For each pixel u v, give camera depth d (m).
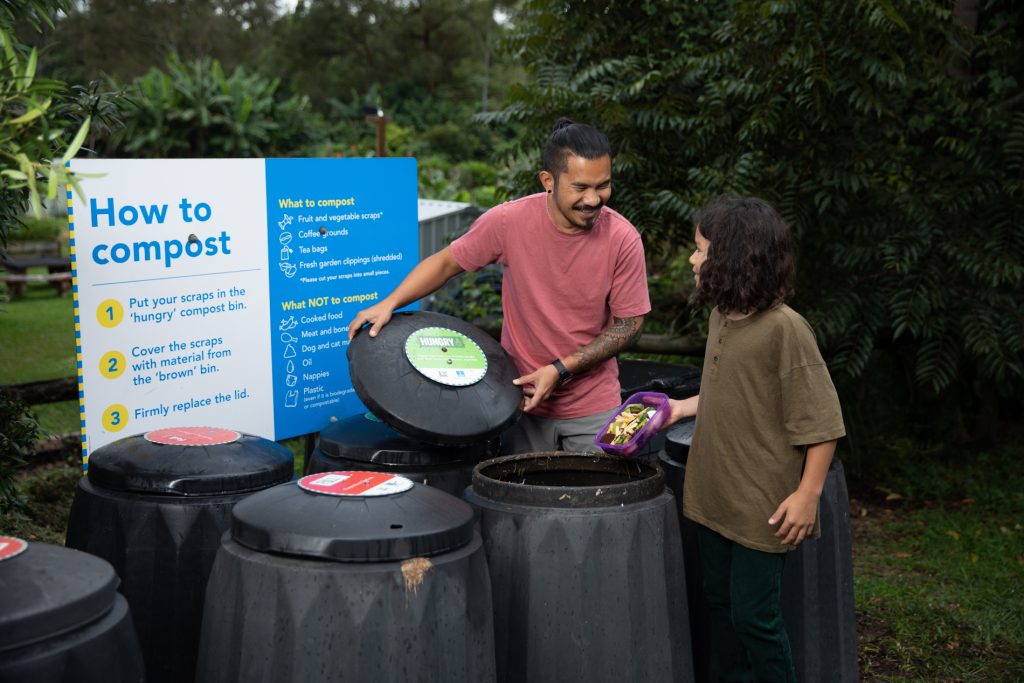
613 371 3.48
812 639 3.04
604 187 3.07
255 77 23.77
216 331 3.41
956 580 4.80
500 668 2.50
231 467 2.57
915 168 5.92
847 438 6.34
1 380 8.02
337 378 3.86
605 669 2.45
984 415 6.93
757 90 5.45
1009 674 3.84
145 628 2.48
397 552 2.09
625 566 2.47
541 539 2.45
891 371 7.20
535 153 6.34
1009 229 5.62
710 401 2.83
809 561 3.02
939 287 5.61
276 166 3.54
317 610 2.04
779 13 5.39
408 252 4.06
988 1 6.06
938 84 5.55
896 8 5.34
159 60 60.16
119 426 3.17
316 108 57.91
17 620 1.71
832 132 5.80
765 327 2.72
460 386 2.96
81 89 3.37
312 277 3.71
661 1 6.18
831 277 5.93
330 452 2.99
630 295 3.31
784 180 5.71
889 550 5.25
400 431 2.84
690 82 5.96
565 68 6.40
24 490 5.00
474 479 2.67
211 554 2.49
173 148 22.11
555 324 3.30
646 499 2.57
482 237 3.32
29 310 12.67
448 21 56.94
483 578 2.27
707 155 6.00
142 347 3.20
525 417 3.46
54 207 18.97
